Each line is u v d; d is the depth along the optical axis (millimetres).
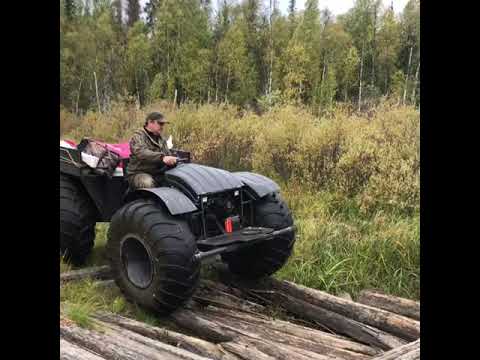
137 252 3631
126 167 4277
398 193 5719
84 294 3779
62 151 4559
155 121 4070
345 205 6055
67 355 2623
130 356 2738
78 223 4391
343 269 4352
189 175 3719
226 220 3713
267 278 4168
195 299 4000
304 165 6719
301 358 2975
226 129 7875
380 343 3271
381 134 6336
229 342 3207
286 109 7605
